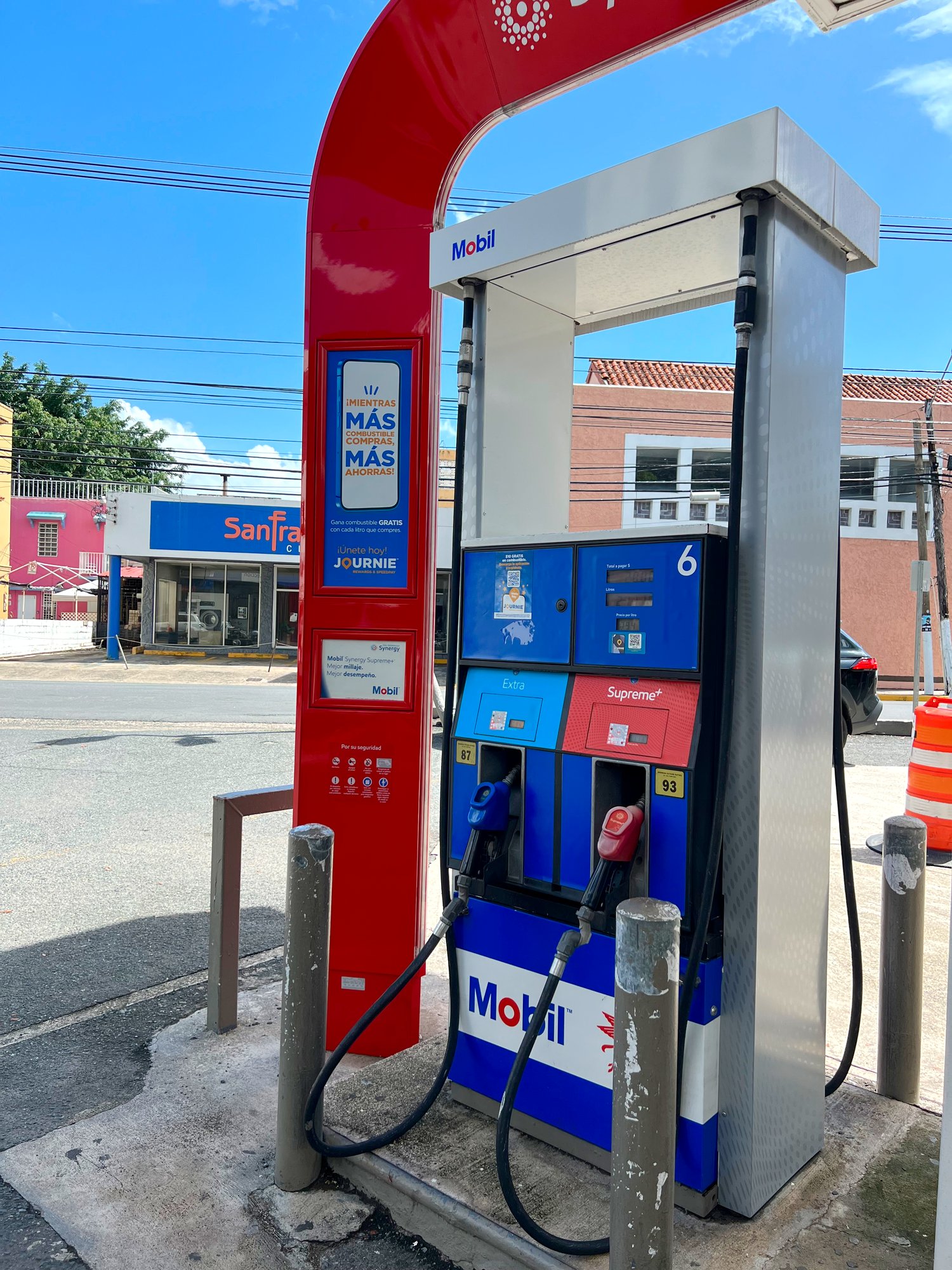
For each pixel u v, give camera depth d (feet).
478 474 9.12
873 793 26.55
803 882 7.29
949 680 48.34
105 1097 9.39
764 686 6.72
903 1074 8.86
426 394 10.24
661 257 8.13
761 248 6.66
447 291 9.16
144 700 47.78
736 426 6.53
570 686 7.87
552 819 7.77
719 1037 6.94
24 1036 10.77
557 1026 7.71
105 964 13.00
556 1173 7.43
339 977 10.36
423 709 10.24
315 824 7.75
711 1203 7.01
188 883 16.69
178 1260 6.93
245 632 81.76
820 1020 7.62
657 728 7.12
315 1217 7.41
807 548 7.24
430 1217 7.17
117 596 79.10
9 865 17.61
